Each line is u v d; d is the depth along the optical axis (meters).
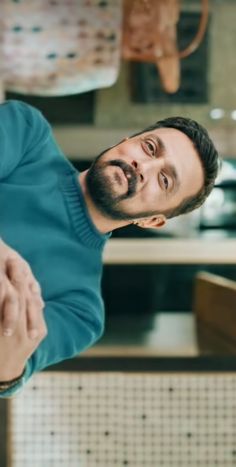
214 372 1.59
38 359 1.06
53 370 1.56
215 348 1.68
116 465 1.72
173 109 2.38
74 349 1.16
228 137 2.40
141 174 1.16
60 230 1.19
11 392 0.94
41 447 1.70
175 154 1.19
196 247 2.28
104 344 1.72
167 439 1.71
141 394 1.70
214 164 1.25
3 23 1.94
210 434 1.72
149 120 2.38
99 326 1.21
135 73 2.33
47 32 1.96
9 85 2.04
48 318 1.12
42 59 1.98
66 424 1.70
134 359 1.57
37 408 1.69
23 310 0.85
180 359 1.58
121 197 1.15
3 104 1.22
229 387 1.71
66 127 2.39
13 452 1.67
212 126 2.39
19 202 1.15
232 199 2.33
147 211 1.20
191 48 2.11
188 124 1.24
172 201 1.22
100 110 2.37
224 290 1.91
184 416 1.71
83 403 1.70
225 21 2.31
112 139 2.41
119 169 1.15
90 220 1.20
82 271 1.21
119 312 2.51
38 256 1.15
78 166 2.43
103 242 1.25
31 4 1.93
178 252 2.29
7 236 1.13
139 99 2.36
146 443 1.71
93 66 2.01
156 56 2.04
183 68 2.34
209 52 2.33
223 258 2.28
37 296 0.87
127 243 2.29
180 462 1.72
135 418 1.71
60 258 1.18
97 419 1.70
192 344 1.74
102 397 1.70
